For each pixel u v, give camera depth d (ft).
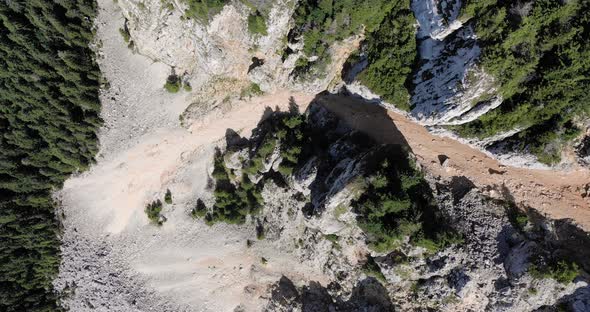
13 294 178.70
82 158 178.81
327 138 146.10
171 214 179.01
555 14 95.04
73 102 168.55
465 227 127.34
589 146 114.01
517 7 95.91
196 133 168.14
